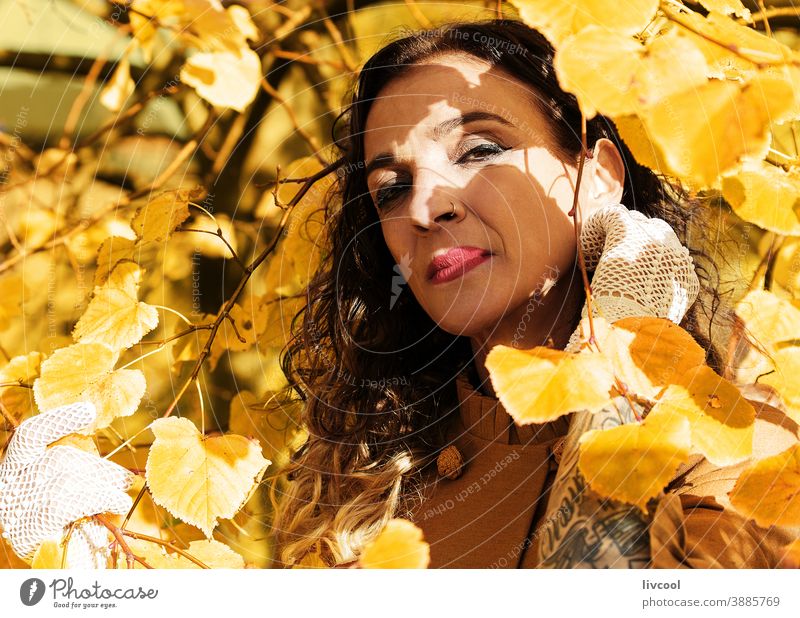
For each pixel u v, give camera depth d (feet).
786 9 3.61
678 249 2.55
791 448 2.21
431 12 4.46
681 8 2.71
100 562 2.58
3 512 2.52
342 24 5.06
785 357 2.75
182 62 4.83
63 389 2.92
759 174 2.55
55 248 4.59
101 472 2.62
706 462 2.40
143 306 3.26
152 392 4.80
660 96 2.24
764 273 3.58
